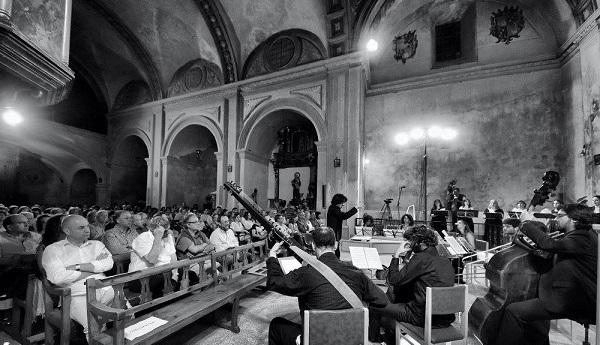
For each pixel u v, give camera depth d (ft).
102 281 8.30
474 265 17.04
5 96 8.82
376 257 13.32
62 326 8.50
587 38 28.50
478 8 37.22
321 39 39.91
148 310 12.51
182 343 10.89
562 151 32.27
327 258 8.12
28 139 55.42
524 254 9.99
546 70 33.58
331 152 37.17
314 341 6.25
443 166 36.88
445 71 37.86
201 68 50.75
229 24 43.86
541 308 8.80
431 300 8.01
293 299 15.65
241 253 16.65
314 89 39.75
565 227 9.54
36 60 7.81
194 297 11.10
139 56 51.90
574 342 11.26
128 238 15.80
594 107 27.68
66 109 60.23
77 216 10.09
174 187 53.57
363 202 38.45
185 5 42.86
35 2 8.14
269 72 44.11
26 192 65.62
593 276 8.38
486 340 9.87
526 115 33.99
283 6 40.16
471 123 36.11
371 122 40.91
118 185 61.05
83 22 49.44
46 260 9.13
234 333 11.75
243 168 44.47
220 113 47.24
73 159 63.93
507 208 33.81
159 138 53.16
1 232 14.64
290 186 49.57
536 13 34.45
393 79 40.81
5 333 11.46
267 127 47.14
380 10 36.04
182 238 16.38
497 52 36.11
